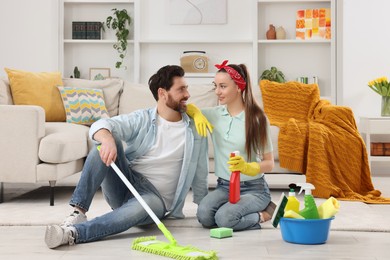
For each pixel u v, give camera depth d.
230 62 6.59
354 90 6.12
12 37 6.45
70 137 4.02
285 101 5.02
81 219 2.68
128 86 5.08
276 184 5.12
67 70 6.66
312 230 2.56
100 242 2.57
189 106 2.99
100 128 2.67
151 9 6.62
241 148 2.94
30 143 3.87
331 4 6.36
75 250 2.41
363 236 2.79
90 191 2.69
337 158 4.43
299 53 6.55
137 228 2.91
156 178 2.89
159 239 2.65
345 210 3.60
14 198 4.21
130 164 2.90
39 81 4.70
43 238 2.70
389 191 4.71
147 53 6.63
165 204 2.97
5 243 2.58
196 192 3.10
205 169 3.03
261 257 2.32
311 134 4.39
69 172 4.06
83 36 6.54
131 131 2.82
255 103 2.95
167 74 2.84
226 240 2.66
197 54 6.43
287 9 6.56
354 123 4.62
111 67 6.65
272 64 6.57
